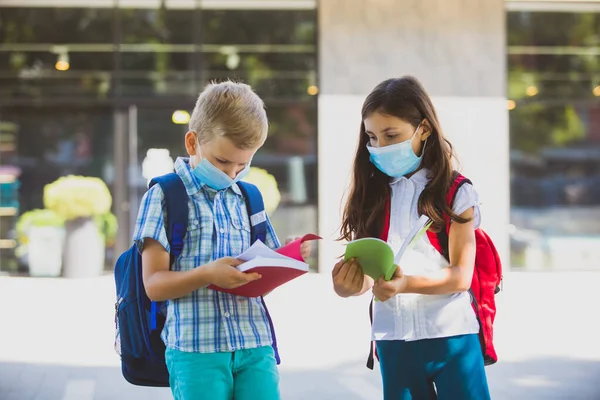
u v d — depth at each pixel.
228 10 15.27
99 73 15.23
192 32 15.25
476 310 3.81
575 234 15.55
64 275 14.93
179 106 15.29
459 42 15.23
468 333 3.69
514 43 15.46
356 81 15.16
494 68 15.27
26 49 15.23
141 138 15.27
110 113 15.27
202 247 3.46
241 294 3.43
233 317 3.45
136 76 15.24
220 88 3.46
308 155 15.20
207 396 3.32
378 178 3.92
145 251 3.41
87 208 14.84
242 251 3.56
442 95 15.23
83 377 7.74
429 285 3.52
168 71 15.25
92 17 15.24
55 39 15.24
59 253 15.02
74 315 10.95
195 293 3.43
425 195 3.70
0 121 15.23
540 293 12.93
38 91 15.23
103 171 15.29
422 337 3.67
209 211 3.50
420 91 3.78
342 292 3.54
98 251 15.09
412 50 15.20
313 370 8.01
